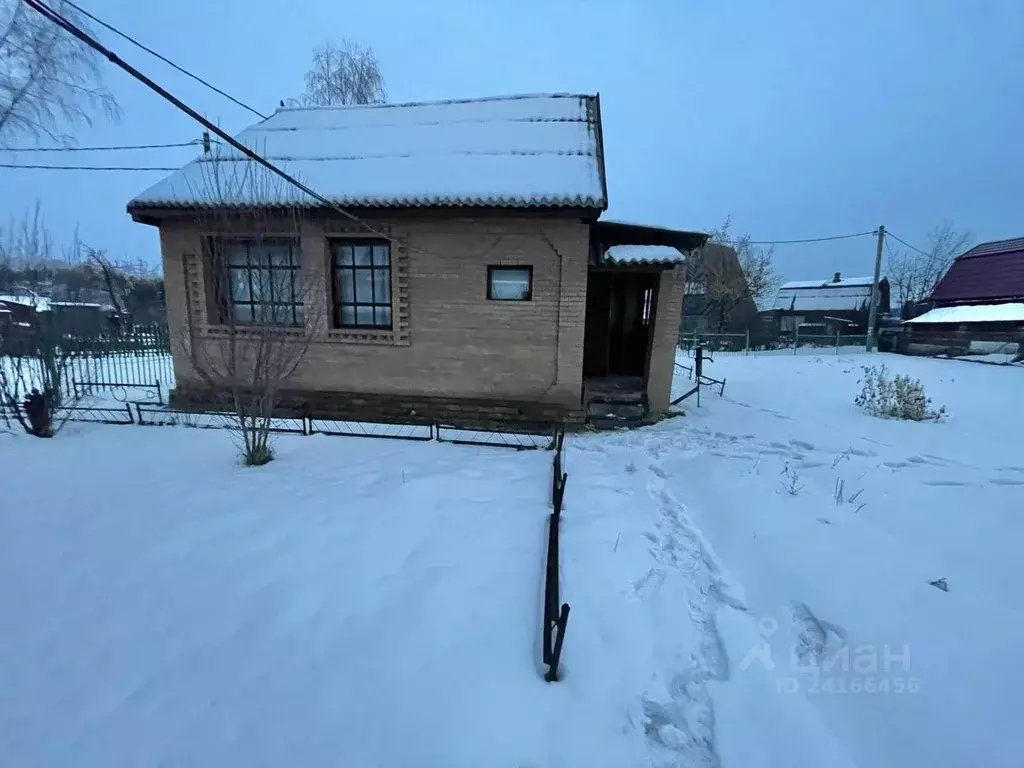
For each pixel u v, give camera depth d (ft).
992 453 20.10
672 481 17.19
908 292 124.16
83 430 22.43
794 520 13.44
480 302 24.17
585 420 24.57
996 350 56.95
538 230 23.27
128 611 9.43
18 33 34.22
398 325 24.77
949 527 13.00
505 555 11.69
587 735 6.93
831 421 26.43
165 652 8.38
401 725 6.97
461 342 24.62
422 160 25.05
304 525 12.95
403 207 22.58
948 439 22.41
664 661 8.46
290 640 8.69
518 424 24.50
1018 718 7.07
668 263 23.95
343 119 30.55
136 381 35.12
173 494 14.94
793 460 19.17
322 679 7.80
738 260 99.40
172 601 9.74
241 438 21.03
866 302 97.91
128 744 6.64
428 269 24.20
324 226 24.02
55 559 11.21
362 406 25.52
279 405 25.98
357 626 9.07
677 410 28.55
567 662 8.32
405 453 19.39
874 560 11.28
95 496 14.76
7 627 8.95
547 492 15.65
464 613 9.52
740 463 18.79
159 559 11.24
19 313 27.58
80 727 6.90
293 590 10.12
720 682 8.02
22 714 7.11
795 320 100.83
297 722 7.00
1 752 6.51
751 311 97.55
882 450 20.56
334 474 16.83
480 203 21.90
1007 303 70.18
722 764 6.56
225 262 19.76
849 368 49.98
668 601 10.14
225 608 9.54
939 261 118.62
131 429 22.65
